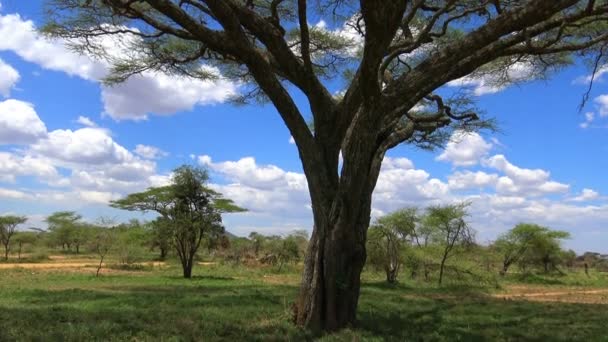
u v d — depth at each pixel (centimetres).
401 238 3034
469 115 1527
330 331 1079
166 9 1053
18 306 1462
